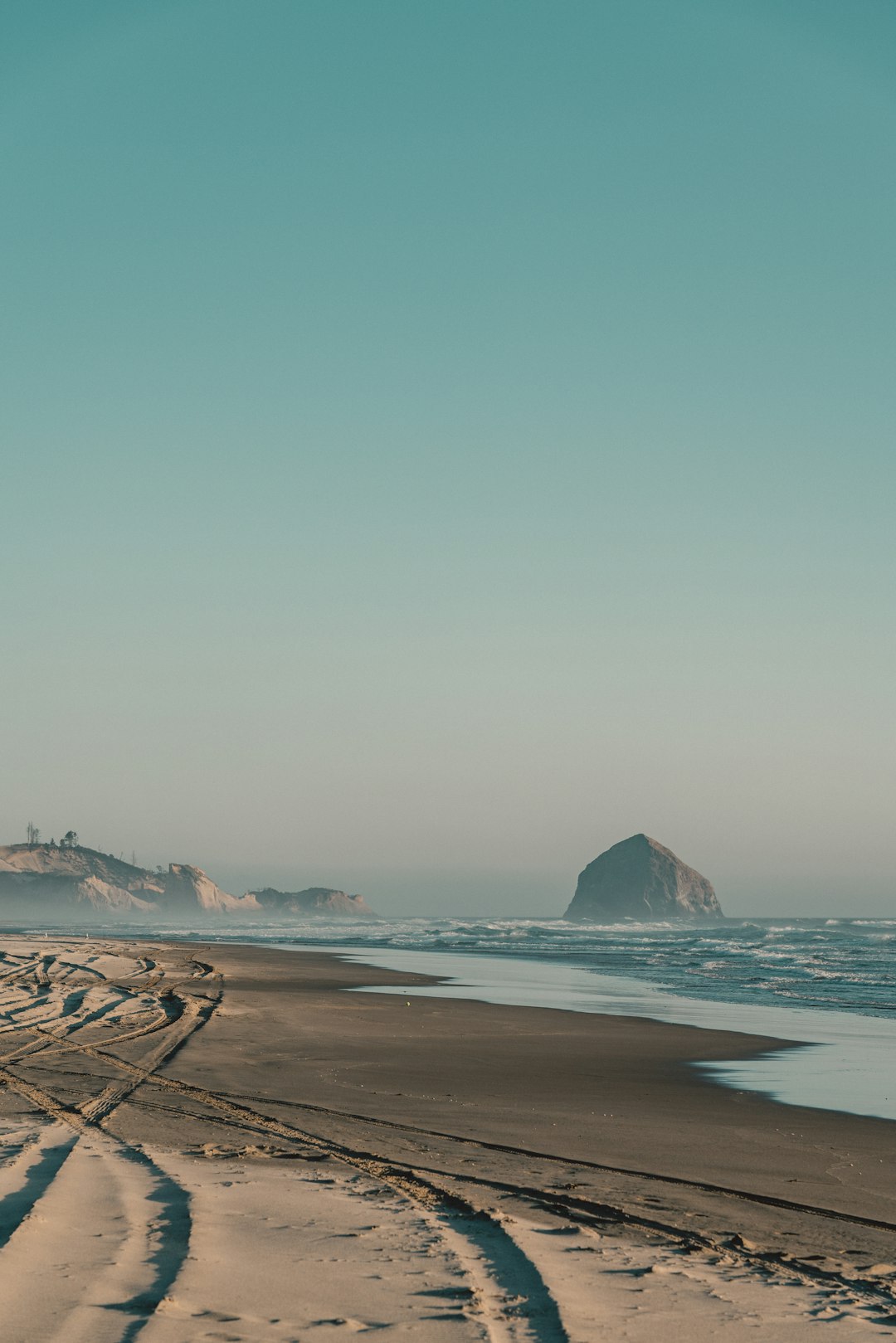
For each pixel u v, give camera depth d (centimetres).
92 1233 700
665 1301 638
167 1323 540
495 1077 1720
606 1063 1939
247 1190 857
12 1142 1012
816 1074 1847
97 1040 1983
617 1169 1057
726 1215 891
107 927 17600
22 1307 550
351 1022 2503
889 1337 595
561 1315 595
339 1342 534
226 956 5612
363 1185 912
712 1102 1545
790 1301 658
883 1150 1222
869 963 5909
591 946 8538
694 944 8919
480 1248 729
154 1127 1156
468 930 13850
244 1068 1684
